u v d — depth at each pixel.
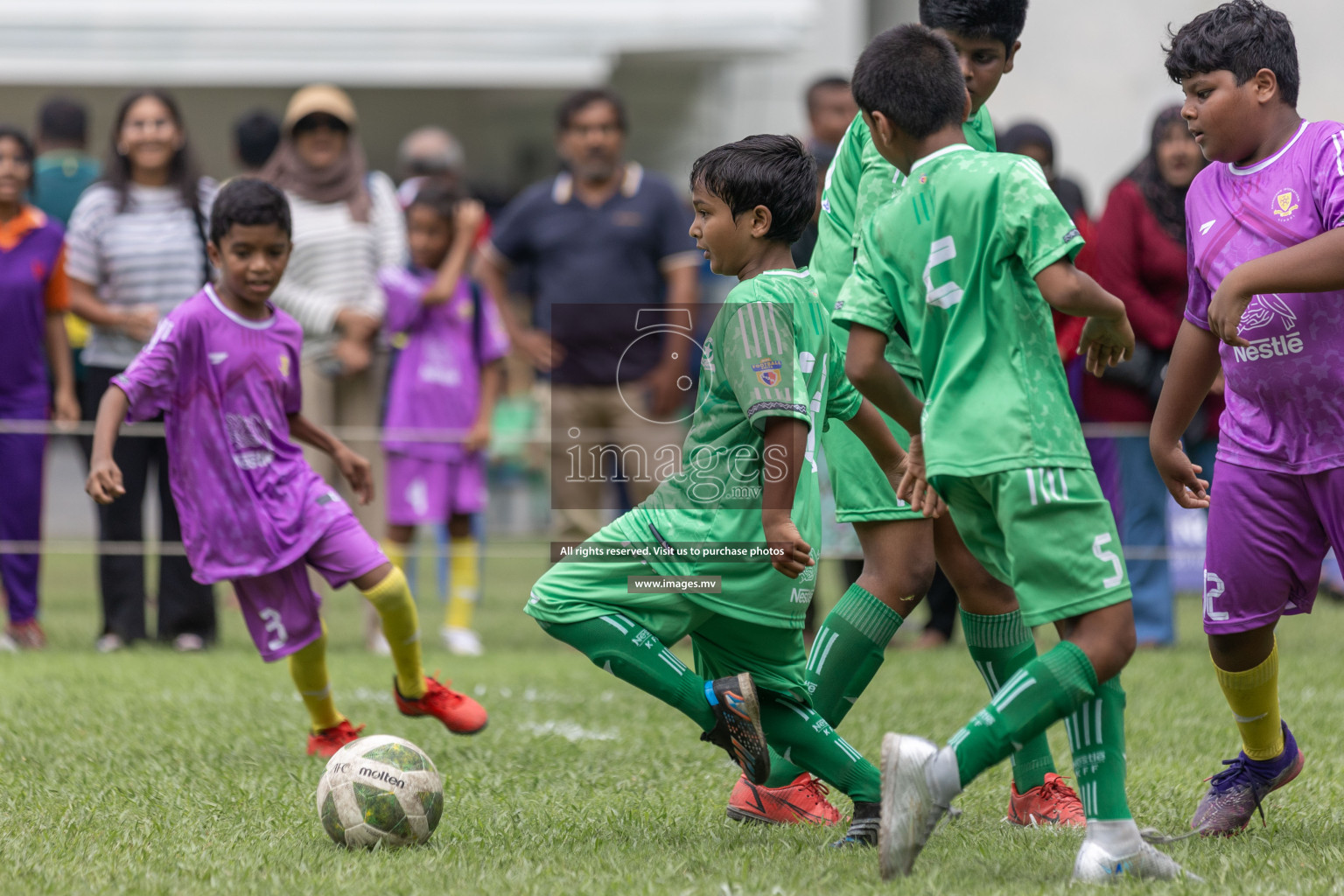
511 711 20.17
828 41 58.94
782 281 12.29
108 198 26.98
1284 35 12.18
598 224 27.97
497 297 28.92
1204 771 15.52
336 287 27.28
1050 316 11.31
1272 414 12.55
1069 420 11.08
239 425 16.48
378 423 28.25
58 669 23.41
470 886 10.45
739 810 13.36
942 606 28.52
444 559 35.31
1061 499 10.82
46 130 32.62
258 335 16.72
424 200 28.06
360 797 11.87
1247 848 11.98
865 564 13.64
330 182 27.56
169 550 27.27
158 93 27.05
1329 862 11.17
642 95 59.09
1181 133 26.09
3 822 12.66
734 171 12.50
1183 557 36.41
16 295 26.94
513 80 49.94
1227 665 13.03
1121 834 10.89
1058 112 56.22
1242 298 11.46
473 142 63.06
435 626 31.91
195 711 19.53
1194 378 12.86
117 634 27.33
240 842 11.98
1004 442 10.93
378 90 61.66
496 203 58.47
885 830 10.33
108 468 15.96
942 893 10.19
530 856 11.61
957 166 11.30
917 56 11.55
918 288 11.47
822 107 27.33
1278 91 12.16
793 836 12.52
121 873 10.87
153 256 26.94
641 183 28.28
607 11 50.03
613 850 11.70
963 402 11.16
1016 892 10.19
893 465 13.05
